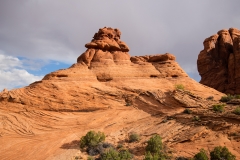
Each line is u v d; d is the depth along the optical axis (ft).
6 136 81.46
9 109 97.55
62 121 90.68
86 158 62.39
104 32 143.02
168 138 68.13
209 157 55.52
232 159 51.11
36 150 69.72
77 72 118.11
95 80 117.60
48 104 99.30
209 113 75.51
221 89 168.35
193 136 65.26
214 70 179.52
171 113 86.07
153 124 80.94
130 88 107.96
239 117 66.90
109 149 62.08
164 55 135.74
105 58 129.29
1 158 65.87
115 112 94.89
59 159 62.23
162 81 118.11
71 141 74.74
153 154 59.57
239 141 60.85
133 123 85.92
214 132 66.33
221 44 183.62
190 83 118.21
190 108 86.33
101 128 83.10
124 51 141.90
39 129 86.58
